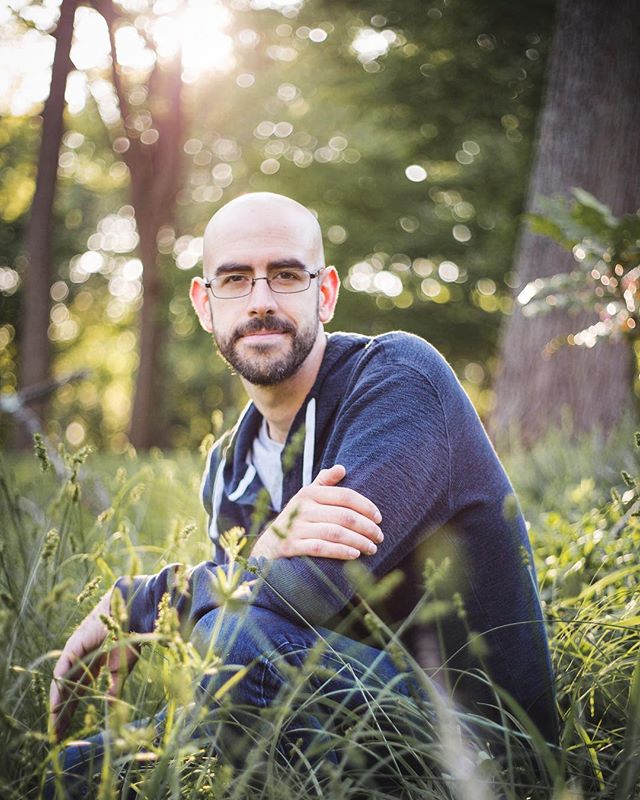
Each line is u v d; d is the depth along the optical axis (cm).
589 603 219
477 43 1079
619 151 757
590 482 358
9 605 147
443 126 1205
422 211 1697
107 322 2409
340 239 1730
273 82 1511
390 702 164
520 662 186
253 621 166
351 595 173
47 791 165
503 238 1600
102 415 2605
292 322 218
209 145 1736
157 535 308
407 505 180
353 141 1636
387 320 1836
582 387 721
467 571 186
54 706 180
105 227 2147
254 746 157
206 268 230
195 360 2122
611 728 181
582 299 276
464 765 133
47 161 1330
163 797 148
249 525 220
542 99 1109
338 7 1106
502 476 198
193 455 540
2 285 2072
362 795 155
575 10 782
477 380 2027
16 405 418
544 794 151
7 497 214
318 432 212
